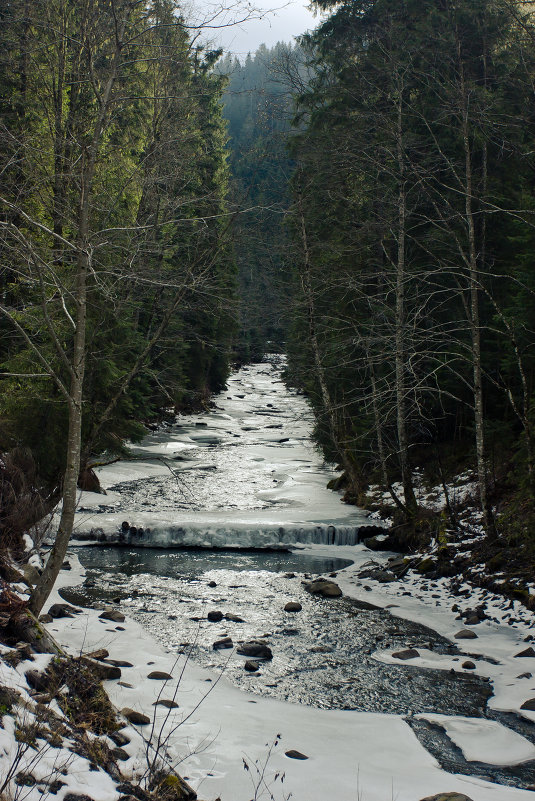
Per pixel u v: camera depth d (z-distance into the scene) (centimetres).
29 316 831
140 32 916
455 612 1308
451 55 1873
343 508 2114
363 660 1068
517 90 1794
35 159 972
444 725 836
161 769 589
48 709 600
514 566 1404
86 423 1859
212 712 789
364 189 2002
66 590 1348
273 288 2081
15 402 1827
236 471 2781
